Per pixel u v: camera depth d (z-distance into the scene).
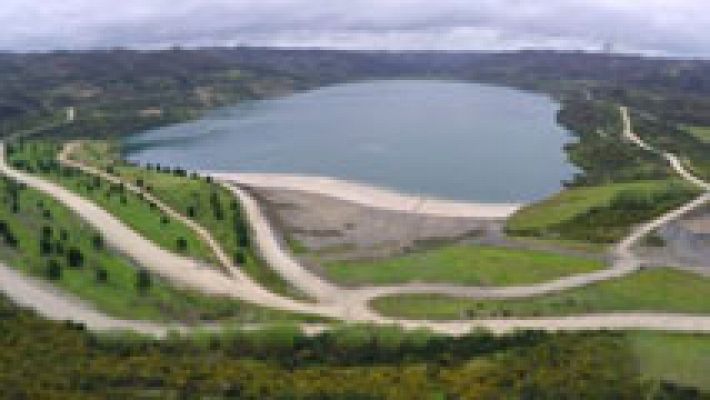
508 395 108.00
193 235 198.25
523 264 186.88
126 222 193.12
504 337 135.00
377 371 118.25
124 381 105.81
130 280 154.88
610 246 198.75
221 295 160.75
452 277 179.00
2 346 112.25
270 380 109.94
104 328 132.62
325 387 108.12
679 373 116.44
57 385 100.06
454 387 110.38
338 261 194.62
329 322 149.75
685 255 190.62
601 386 109.81
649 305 156.75
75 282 146.50
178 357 119.12
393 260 195.00
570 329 142.25
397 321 150.12
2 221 160.00
